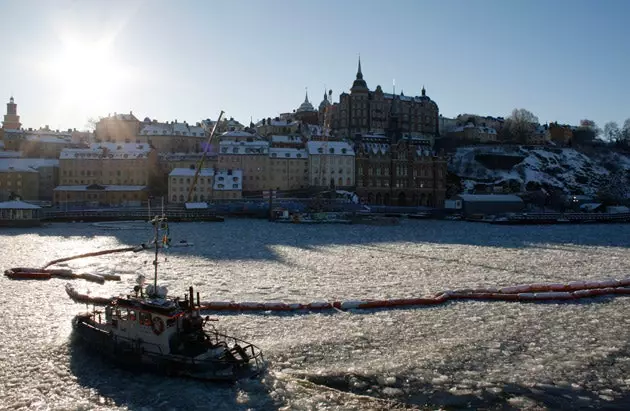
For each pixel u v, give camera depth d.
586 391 31.89
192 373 33.41
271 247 103.06
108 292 57.56
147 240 113.31
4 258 84.75
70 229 143.50
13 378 33.19
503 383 33.00
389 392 31.61
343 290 60.28
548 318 48.47
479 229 167.62
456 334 43.12
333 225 175.38
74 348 38.81
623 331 44.31
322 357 37.28
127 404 29.86
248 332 43.16
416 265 80.81
